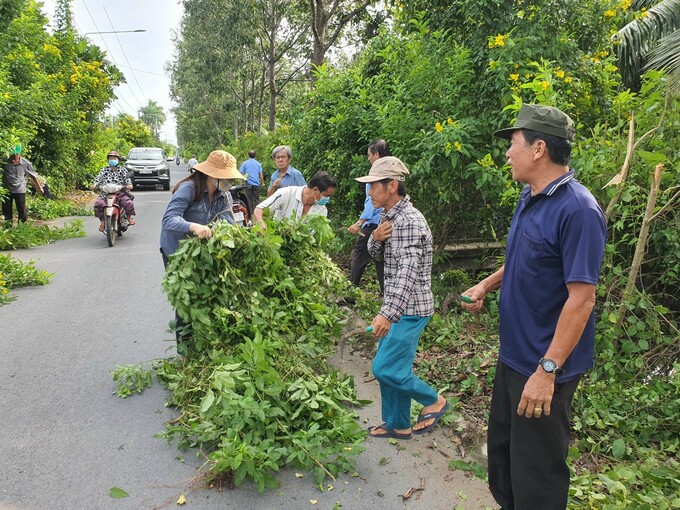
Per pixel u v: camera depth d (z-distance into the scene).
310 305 4.23
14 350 4.75
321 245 4.79
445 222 6.52
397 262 3.23
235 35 24.52
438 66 6.13
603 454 3.47
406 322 3.25
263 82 29.25
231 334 3.79
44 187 13.40
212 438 3.12
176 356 4.44
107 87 19.72
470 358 4.84
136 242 9.96
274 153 7.59
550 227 2.24
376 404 4.11
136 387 4.09
